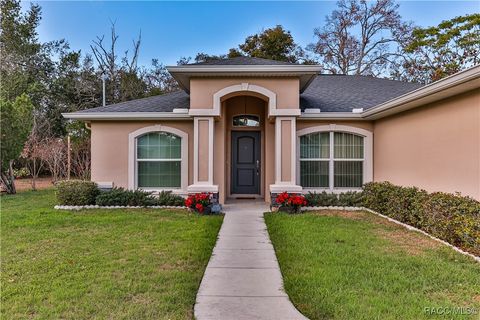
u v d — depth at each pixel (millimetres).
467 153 7160
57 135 27109
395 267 5207
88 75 29188
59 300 4082
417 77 26656
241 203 12195
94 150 12172
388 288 4422
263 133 13328
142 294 4285
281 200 9977
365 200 10703
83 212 10133
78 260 5570
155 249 6238
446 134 7910
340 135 12062
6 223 8422
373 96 13234
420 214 7680
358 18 29953
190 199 9969
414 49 25297
